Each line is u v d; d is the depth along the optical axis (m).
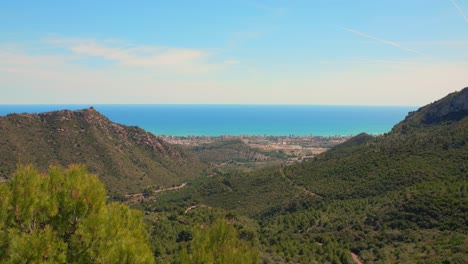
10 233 10.56
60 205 11.91
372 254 50.50
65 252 11.10
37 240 10.48
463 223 50.47
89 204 12.16
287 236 60.53
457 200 54.66
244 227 63.03
